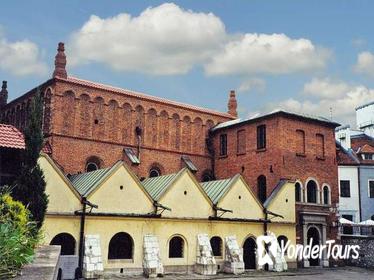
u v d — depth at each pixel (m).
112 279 29.72
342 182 58.41
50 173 30.39
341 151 60.22
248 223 38.38
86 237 30.52
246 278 32.62
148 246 32.47
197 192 36.25
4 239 6.61
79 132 41.38
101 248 31.31
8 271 6.66
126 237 32.78
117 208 32.50
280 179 41.44
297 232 41.47
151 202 34.03
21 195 23.80
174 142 47.59
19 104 46.50
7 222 8.01
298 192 42.66
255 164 44.31
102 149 42.53
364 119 71.56
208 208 36.56
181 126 48.38
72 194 31.06
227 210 36.66
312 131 44.78
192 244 35.16
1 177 24.30
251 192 39.06
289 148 42.59
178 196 35.22
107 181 32.47
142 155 45.00
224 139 48.84
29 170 24.30
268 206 39.66
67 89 41.16
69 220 30.61
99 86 43.75
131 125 44.91
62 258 29.31
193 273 34.50
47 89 41.44
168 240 34.16
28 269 7.49
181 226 34.91
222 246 36.62
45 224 29.55
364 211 57.81
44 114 41.03
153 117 46.62
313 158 44.25
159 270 31.91
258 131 44.66
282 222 40.25
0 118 50.44
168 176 36.78
